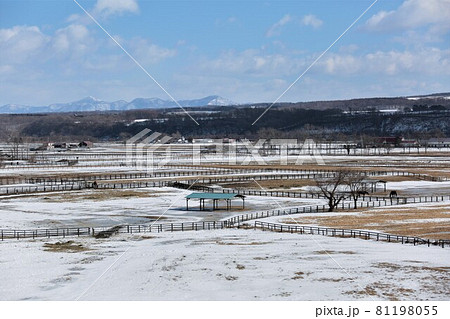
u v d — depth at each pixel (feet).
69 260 189.78
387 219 257.96
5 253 201.36
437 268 170.91
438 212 276.21
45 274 172.14
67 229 238.89
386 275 164.04
